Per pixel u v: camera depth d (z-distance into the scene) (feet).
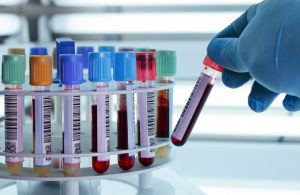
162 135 2.49
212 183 4.05
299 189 3.95
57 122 2.81
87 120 2.89
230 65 1.91
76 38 4.26
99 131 2.17
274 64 1.66
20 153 2.16
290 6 1.66
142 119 2.31
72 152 2.15
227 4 4.11
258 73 1.72
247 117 4.21
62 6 4.17
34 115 2.15
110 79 2.18
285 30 1.63
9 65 2.13
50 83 2.15
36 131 2.15
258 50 1.70
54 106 2.83
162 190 2.61
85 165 2.34
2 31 4.09
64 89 2.14
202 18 4.14
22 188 2.46
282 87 1.69
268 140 4.37
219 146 4.19
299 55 1.59
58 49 2.44
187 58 4.17
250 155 4.10
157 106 2.49
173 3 4.13
